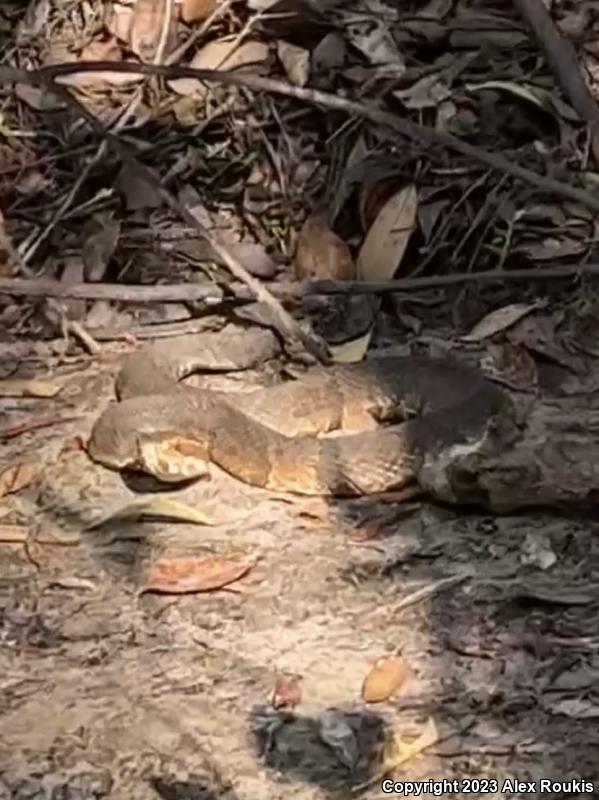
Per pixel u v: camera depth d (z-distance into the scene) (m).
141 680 0.83
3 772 0.79
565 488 0.91
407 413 0.98
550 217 1.08
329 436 0.97
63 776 0.78
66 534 0.92
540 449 0.94
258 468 0.94
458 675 0.82
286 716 0.81
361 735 0.80
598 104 1.10
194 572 0.88
